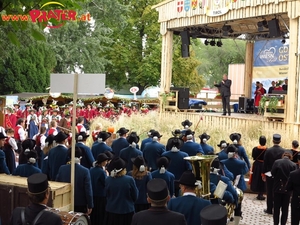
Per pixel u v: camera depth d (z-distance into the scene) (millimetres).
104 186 7875
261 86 24000
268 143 17016
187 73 43906
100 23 40875
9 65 37000
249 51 27797
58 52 39250
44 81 38188
